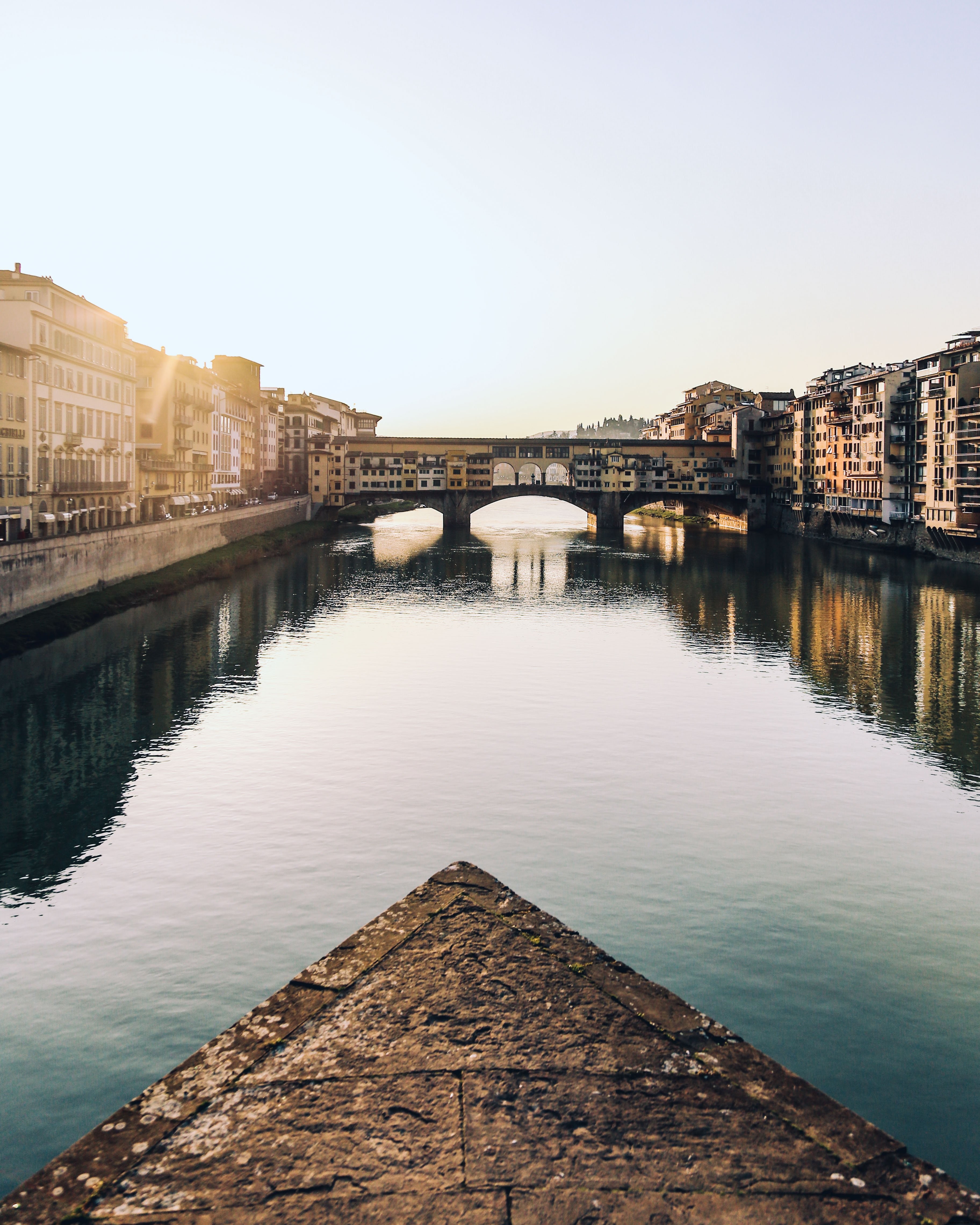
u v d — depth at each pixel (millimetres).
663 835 34469
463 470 179500
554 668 61375
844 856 32906
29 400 69375
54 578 66312
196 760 41594
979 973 25609
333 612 82062
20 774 39281
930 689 56156
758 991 24562
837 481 147000
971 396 108375
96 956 25781
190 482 113812
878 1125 19703
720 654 65938
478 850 32875
